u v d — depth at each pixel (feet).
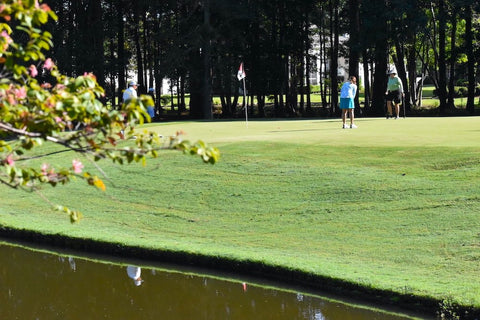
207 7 136.36
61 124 17.37
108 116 17.22
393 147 49.65
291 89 188.75
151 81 174.81
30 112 16.93
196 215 43.14
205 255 34.14
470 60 150.82
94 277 34.19
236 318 27.66
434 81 174.40
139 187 50.11
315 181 45.06
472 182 39.88
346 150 50.78
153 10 154.20
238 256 33.27
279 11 162.71
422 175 42.73
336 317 27.04
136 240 37.86
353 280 28.89
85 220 44.57
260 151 53.67
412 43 156.87
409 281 28.48
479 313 24.98
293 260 32.24
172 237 39.47
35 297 31.48
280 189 44.91
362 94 261.65
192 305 29.55
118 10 154.30
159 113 175.42
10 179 17.38
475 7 141.38
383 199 40.09
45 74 128.47
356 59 147.33
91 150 17.66
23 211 48.32
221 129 71.41
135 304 29.96
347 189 42.57
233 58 156.56
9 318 28.50
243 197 44.73
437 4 150.92
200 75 146.20
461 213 35.96
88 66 142.41
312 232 37.29
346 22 168.25
